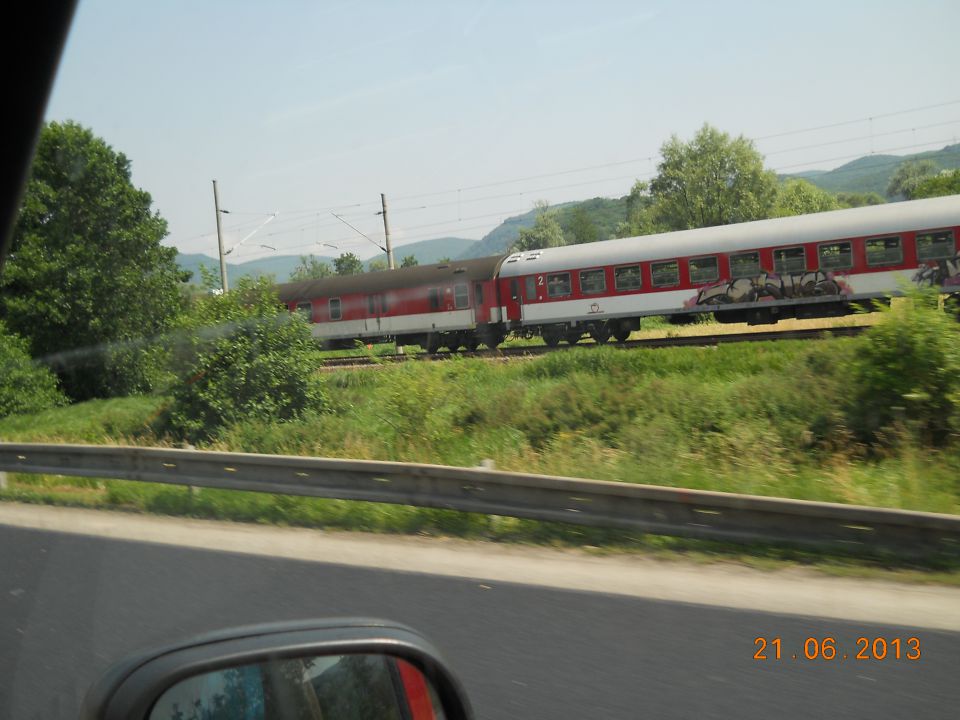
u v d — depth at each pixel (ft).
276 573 21.58
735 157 192.44
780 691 13.57
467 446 39.14
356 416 47.70
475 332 98.02
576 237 327.06
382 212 120.16
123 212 82.48
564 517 24.13
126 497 32.19
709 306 83.15
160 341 51.72
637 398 42.65
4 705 13.56
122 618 17.95
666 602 18.16
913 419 33.63
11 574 21.68
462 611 18.08
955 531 19.60
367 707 7.89
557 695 13.79
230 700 7.62
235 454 30.14
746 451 33.37
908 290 37.42
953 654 14.65
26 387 67.72
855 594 18.08
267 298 50.85
